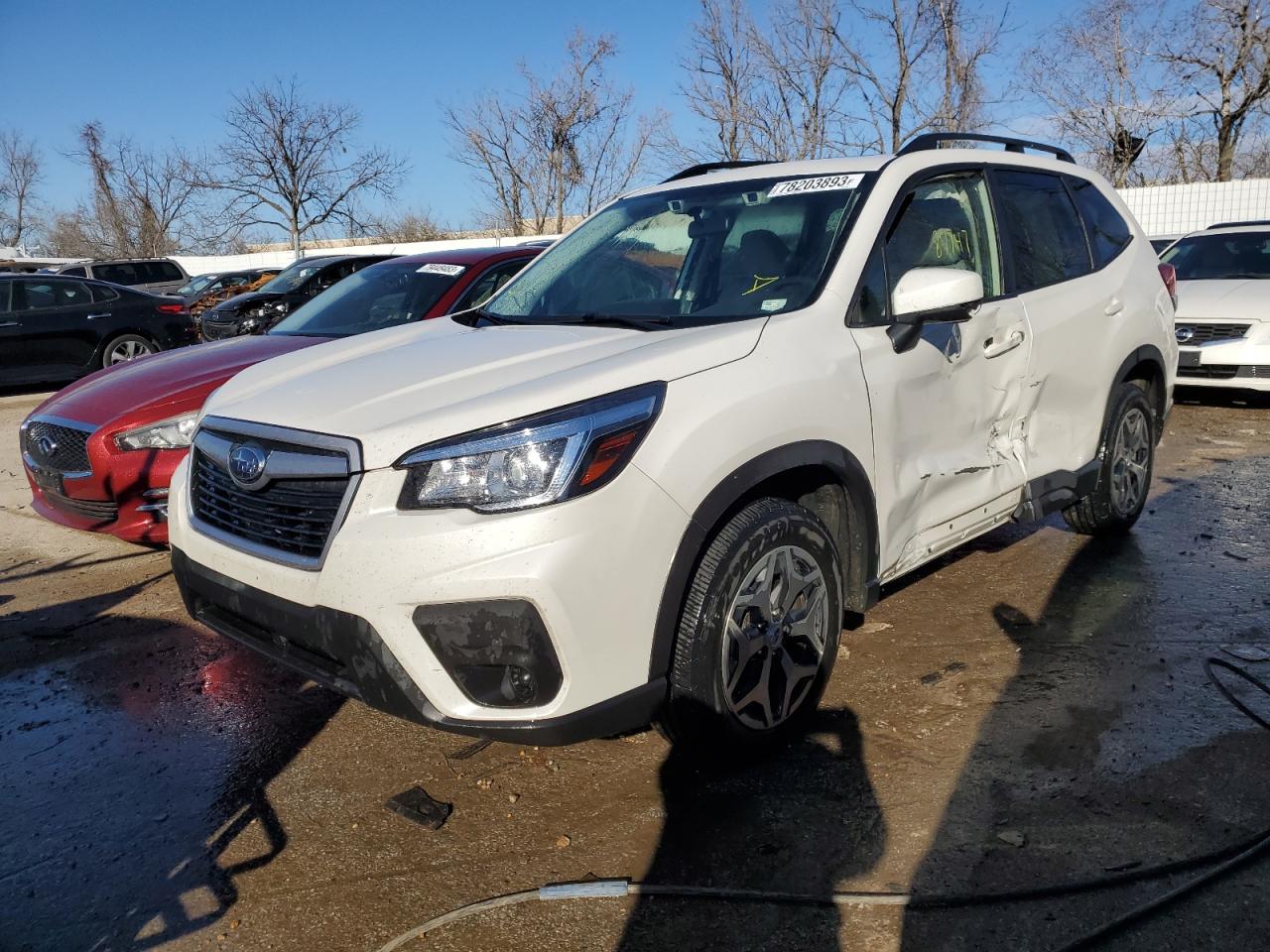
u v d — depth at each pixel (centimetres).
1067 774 286
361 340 366
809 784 288
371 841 274
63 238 4534
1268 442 729
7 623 454
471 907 242
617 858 259
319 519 260
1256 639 373
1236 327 831
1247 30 2384
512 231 2828
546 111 2684
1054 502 413
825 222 340
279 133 3189
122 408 479
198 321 1509
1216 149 2728
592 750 316
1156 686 337
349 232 3425
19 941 240
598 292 370
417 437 249
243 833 281
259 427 279
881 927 227
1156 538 500
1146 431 489
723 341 283
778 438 278
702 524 262
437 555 240
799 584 294
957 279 300
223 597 287
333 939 235
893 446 321
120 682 387
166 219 4016
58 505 503
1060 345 401
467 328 363
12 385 1261
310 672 271
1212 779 279
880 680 352
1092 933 221
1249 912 226
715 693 273
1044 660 362
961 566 470
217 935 239
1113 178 2569
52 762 327
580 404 250
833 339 305
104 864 270
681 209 386
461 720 245
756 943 225
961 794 279
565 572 239
